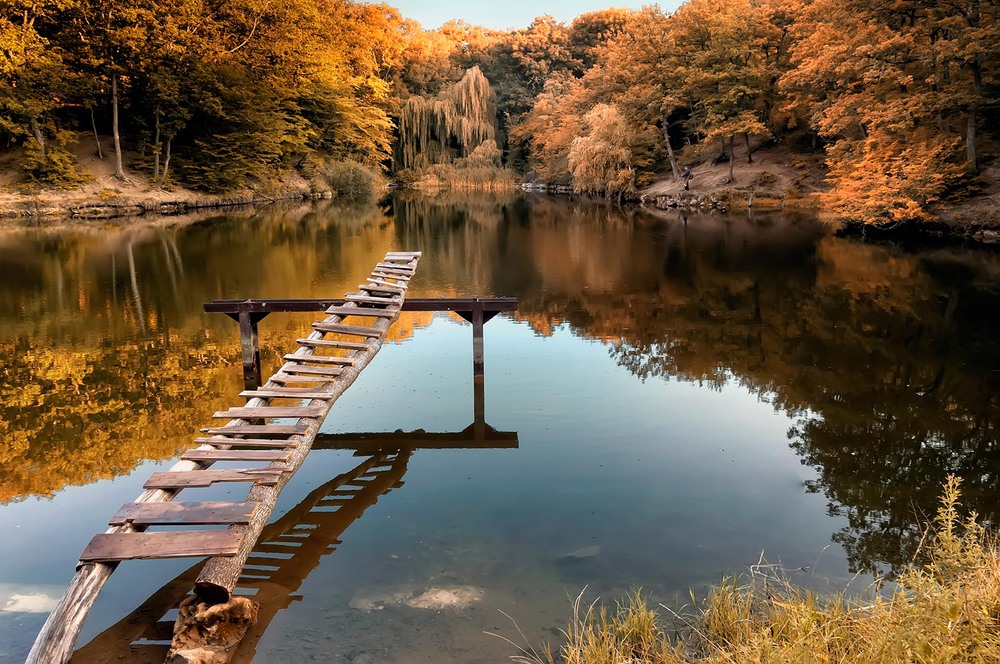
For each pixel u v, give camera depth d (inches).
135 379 346.6
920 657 101.2
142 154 1387.8
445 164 2381.9
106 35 1232.2
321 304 343.0
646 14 1740.9
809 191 1283.2
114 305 524.4
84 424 284.8
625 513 199.2
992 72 810.2
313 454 248.4
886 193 783.1
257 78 1599.4
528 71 2898.6
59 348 404.5
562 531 188.2
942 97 780.0
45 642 132.1
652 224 1107.9
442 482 222.4
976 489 218.4
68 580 172.6
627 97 1617.9
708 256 757.3
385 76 2568.9
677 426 271.9
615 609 150.7
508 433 266.5
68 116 1392.7
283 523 194.5
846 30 920.9
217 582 145.8
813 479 223.6
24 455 253.9
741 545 180.9
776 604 142.7
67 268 688.4
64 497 220.7
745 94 1412.4
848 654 118.3
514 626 145.3
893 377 337.7
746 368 353.4
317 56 1745.8
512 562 171.8
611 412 289.0
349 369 270.7
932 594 121.8
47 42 1186.0
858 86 985.5
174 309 510.9
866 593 155.9
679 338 419.5
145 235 958.4
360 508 203.9
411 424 278.4
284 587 161.5
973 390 316.8
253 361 345.1
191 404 309.4
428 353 392.2
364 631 144.3
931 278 593.0
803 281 600.7
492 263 746.2
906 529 191.3
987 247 732.7
